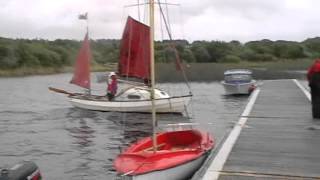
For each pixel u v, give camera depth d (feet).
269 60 414.41
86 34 111.86
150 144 42.47
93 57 368.68
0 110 107.55
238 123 54.80
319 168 34.78
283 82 128.98
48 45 412.98
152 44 38.99
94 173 48.65
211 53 408.87
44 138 69.92
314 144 42.73
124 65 100.01
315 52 431.02
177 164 36.63
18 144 64.90
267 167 35.12
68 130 77.87
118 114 97.45
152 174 35.29
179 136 45.21
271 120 56.85
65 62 395.34
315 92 55.98
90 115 96.73
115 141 67.21
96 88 181.57
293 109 67.10
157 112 96.89
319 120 56.13
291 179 32.22
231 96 135.54
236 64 392.47
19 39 386.73
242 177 32.63
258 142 43.78
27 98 139.64
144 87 97.96
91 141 67.21
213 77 245.04
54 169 50.31
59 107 112.98
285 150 40.47
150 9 38.68
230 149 40.91
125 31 99.76
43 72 346.13
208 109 105.81
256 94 91.91
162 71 291.58
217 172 33.81
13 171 33.35
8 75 310.65
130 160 37.63
